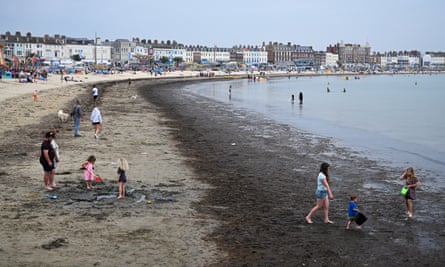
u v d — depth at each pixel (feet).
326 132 111.55
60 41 579.48
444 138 105.29
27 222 40.06
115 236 37.81
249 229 41.09
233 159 73.61
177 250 35.58
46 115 117.29
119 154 73.00
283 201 50.47
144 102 180.65
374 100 233.35
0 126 95.04
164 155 74.28
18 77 260.21
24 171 58.18
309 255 35.73
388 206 49.98
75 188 51.55
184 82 402.52
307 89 340.80
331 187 57.82
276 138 97.96
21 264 31.83
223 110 161.17
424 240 39.70
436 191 57.36
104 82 319.06
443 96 269.23
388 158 79.46
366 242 38.83
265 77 559.79
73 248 34.94
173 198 49.78
